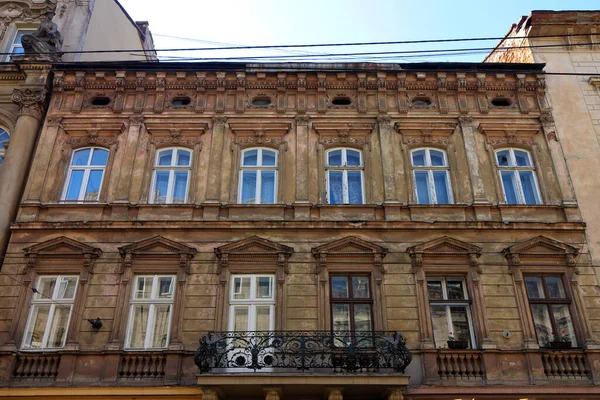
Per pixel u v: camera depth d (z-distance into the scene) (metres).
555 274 14.28
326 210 15.01
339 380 11.72
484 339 13.12
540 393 12.35
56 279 14.09
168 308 13.70
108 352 12.78
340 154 16.27
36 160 15.70
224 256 14.05
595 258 14.31
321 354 12.16
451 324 13.63
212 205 14.90
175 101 17.22
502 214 15.02
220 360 12.46
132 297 13.77
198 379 11.72
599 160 15.95
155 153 16.19
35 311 13.65
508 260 14.20
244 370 12.80
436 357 12.88
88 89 17.11
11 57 16.94
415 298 13.70
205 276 13.91
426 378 12.59
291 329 13.26
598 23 18.48
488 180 15.65
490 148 16.25
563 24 18.45
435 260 14.20
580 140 16.31
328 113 16.75
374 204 15.02
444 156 16.27
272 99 17.14
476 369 12.81
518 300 13.70
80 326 13.27
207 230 14.50
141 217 14.80
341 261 14.16
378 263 14.07
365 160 15.98
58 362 12.84
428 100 17.22
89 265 13.94
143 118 16.53
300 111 16.73
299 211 14.94
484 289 13.84
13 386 12.44
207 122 16.55
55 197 15.27
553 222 14.72
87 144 16.22
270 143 16.27
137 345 13.26
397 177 15.59
